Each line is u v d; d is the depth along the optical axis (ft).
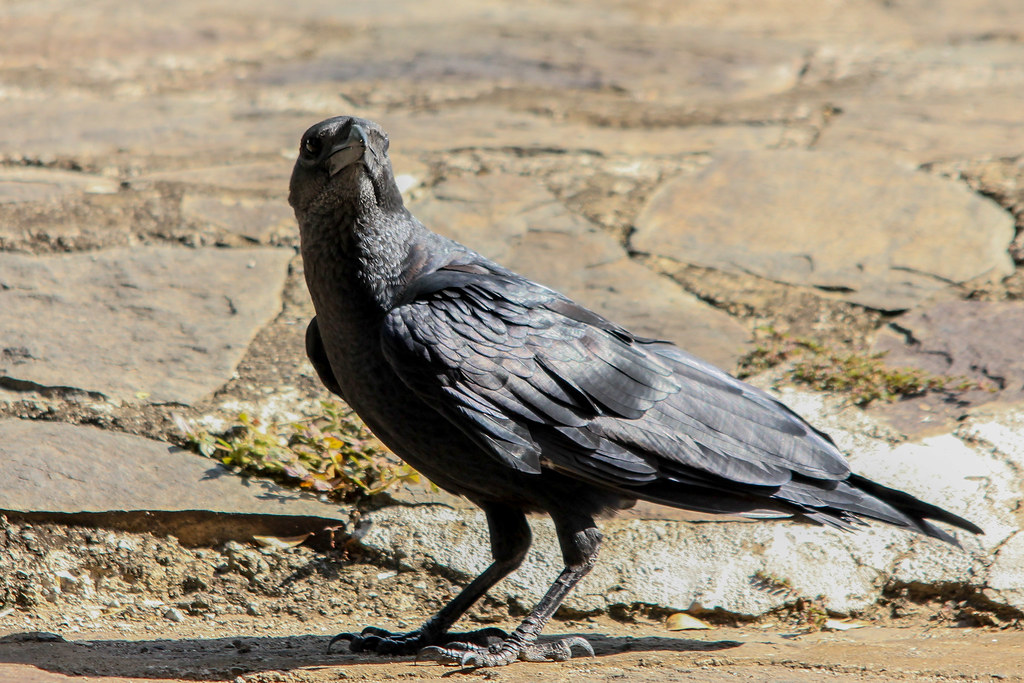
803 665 20.76
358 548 26.63
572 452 21.45
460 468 22.25
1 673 19.98
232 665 21.31
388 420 22.43
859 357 33.63
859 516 22.97
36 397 30.73
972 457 28.58
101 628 24.13
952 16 81.30
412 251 22.97
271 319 35.88
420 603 25.45
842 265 39.34
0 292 36.04
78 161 49.08
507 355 21.47
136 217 42.39
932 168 46.93
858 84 62.39
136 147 51.49
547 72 64.69
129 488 26.99
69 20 76.48
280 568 26.22
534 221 42.83
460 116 56.49
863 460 28.89
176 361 33.06
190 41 72.33
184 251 39.83
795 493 22.13
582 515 22.17
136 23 75.82
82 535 25.84
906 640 22.93
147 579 25.59
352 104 59.31
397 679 20.36
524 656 21.58
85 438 28.89
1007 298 36.60
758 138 52.42
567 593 22.26
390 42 71.77
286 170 47.67
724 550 26.13
